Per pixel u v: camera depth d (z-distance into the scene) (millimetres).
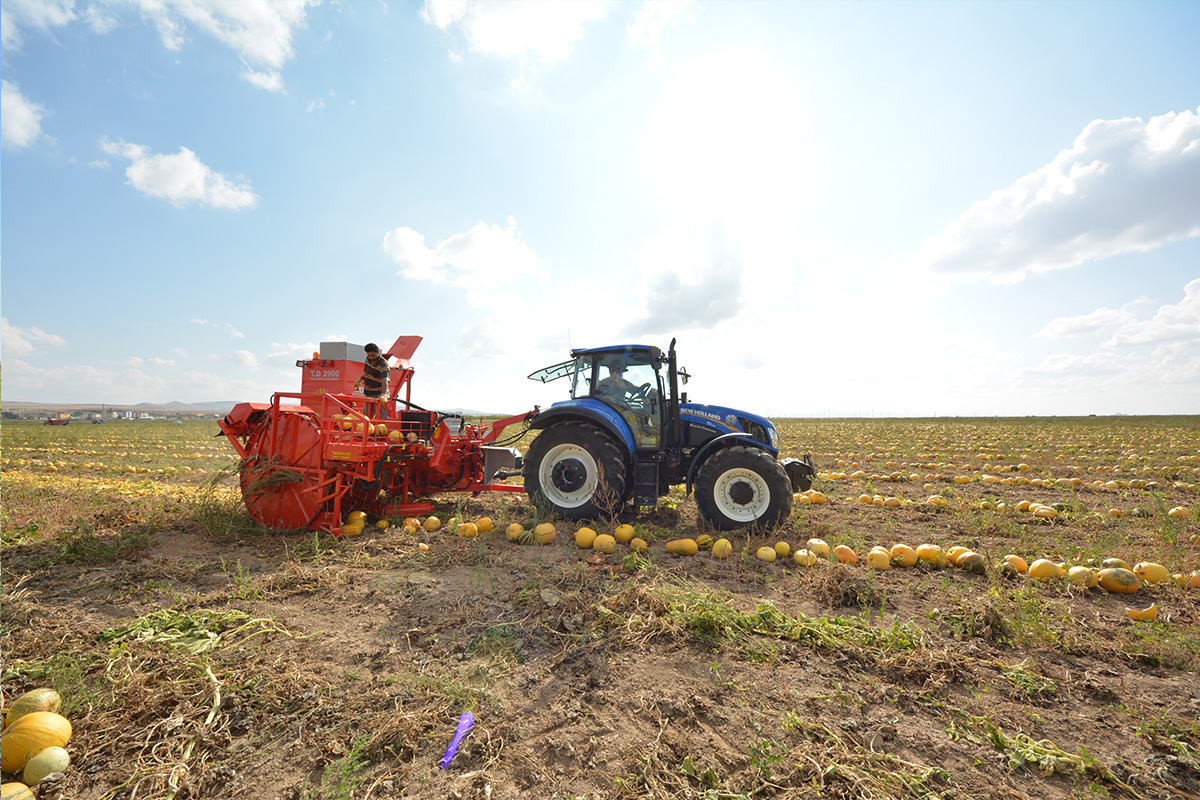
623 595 4102
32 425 41000
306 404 7590
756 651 3369
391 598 4301
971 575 5023
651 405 7035
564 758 2430
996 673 3193
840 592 4312
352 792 2217
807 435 26266
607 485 6582
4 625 3678
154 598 4258
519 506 7914
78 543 5285
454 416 7730
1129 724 2730
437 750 2475
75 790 2217
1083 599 4453
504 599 4270
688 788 2219
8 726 2490
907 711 2814
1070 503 8367
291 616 3951
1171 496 9250
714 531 6293
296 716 2717
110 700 2783
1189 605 4246
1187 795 2232
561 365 7648
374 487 6711
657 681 3051
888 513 7812
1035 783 2305
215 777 2305
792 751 2443
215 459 14898
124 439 23422
